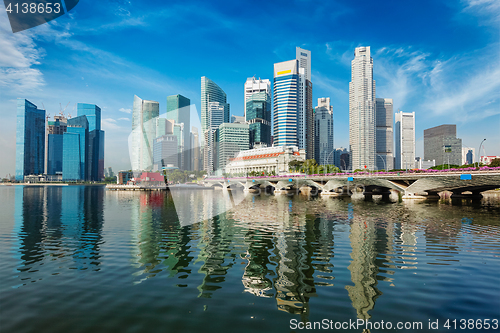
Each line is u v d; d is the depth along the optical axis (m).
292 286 18.83
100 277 20.55
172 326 14.00
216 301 16.61
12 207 75.81
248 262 24.19
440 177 79.31
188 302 16.50
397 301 16.52
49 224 45.56
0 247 29.94
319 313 15.16
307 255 26.28
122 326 14.02
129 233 37.00
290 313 15.19
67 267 22.86
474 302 16.36
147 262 24.20
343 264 23.56
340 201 89.81
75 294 17.61
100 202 92.06
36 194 146.88
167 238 33.75
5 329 13.70
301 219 48.59
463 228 39.62
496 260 24.38
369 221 46.56
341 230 38.62
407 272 21.41
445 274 20.94
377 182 100.75
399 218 49.81
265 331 13.44
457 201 84.75
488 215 52.97
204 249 28.55
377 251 27.61
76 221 48.69
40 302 16.53
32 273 21.45
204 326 13.97
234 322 14.30
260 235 35.38
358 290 18.14
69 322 14.39
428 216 52.09
